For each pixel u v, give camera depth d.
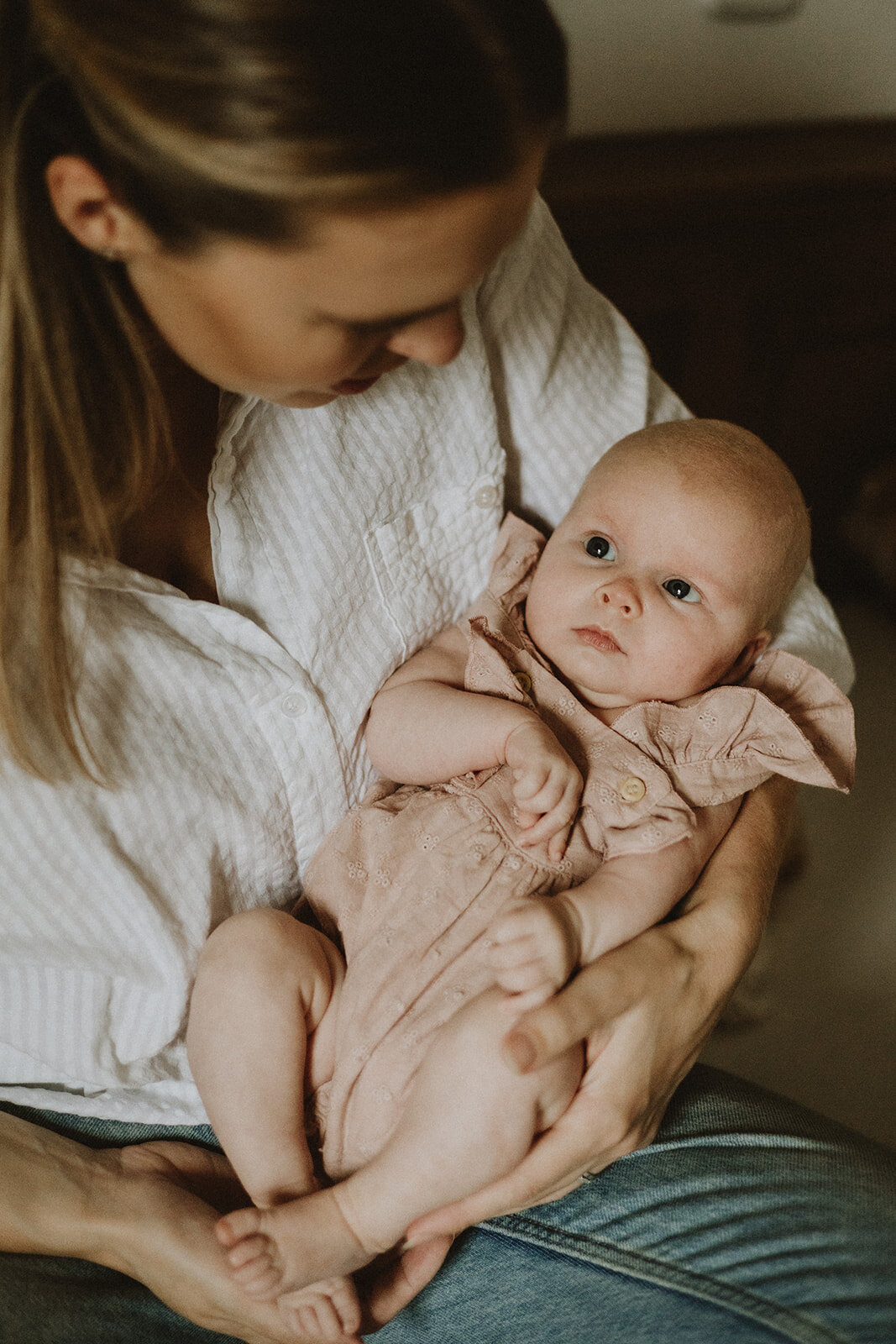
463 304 0.93
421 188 0.53
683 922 0.87
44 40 0.56
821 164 1.75
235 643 0.83
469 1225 0.77
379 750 0.93
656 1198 0.86
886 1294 0.75
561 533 1.00
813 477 2.12
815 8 1.84
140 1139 0.88
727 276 1.77
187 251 0.58
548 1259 0.84
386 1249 0.75
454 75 0.51
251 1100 0.76
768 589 0.98
